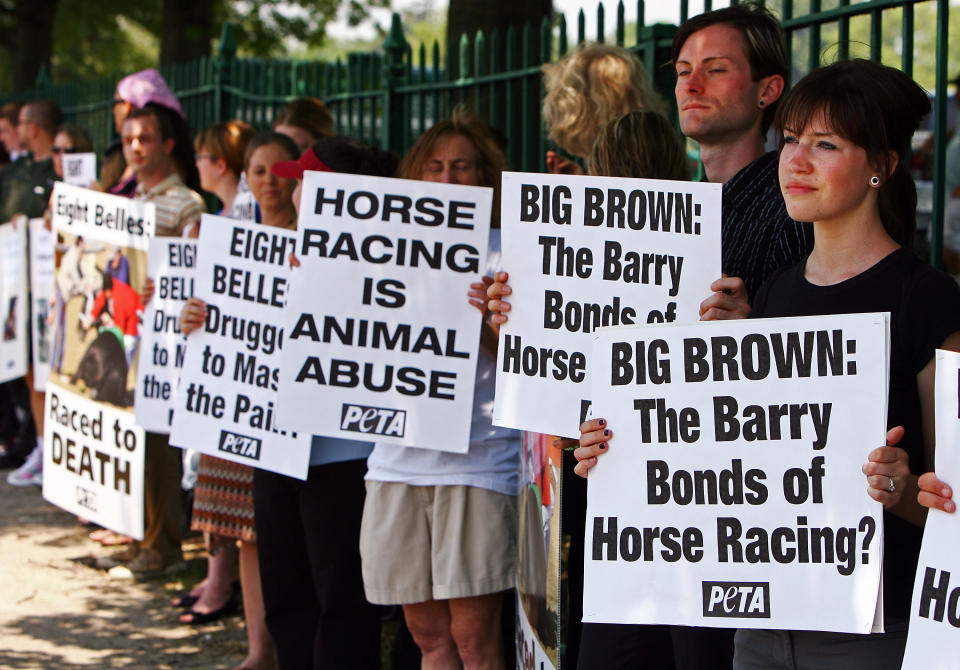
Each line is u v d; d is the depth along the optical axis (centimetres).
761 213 291
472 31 690
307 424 359
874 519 229
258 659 449
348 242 359
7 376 718
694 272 288
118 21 2486
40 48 1748
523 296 298
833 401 233
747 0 379
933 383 224
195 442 423
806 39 382
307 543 397
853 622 230
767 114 311
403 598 356
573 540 339
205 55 1299
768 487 238
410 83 586
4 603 543
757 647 249
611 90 374
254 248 420
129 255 560
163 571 589
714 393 242
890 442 226
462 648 360
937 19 325
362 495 392
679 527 244
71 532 662
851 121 229
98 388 571
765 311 253
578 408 293
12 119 870
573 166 398
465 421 350
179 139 574
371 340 357
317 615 412
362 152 402
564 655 345
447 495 350
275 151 452
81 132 748
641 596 246
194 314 428
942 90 326
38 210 746
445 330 354
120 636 504
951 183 664
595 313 293
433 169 372
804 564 235
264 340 415
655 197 290
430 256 355
